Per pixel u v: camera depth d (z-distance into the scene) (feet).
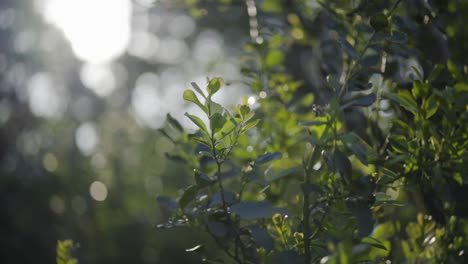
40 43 19.27
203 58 18.65
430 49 2.96
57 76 20.86
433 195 2.74
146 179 12.00
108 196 11.93
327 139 2.55
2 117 13.61
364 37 2.91
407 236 3.04
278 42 3.39
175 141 2.97
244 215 2.47
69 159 12.60
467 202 2.65
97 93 21.24
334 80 2.69
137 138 12.80
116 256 11.63
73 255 11.48
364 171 2.97
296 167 2.64
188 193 2.60
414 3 3.02
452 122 2.56
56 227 11.98
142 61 22.99
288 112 3.11
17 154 12.94
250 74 3.29
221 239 2.68
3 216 11.71
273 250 2.63
